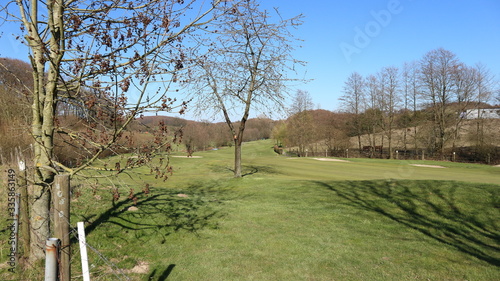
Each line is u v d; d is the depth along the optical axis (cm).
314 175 1933
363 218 899
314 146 5156
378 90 4303
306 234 773
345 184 1314
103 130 494
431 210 938
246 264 599
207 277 545
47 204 528
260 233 779
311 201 1095
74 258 557
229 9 523
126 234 707
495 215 862
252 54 1472
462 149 4009
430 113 4278
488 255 633
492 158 3475
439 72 4050
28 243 512
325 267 586
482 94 3916
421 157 4112
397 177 1870
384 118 4497
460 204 955
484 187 1062
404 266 583
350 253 652
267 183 1456
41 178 510
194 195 1195
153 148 512
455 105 4106
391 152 4397
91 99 463
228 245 698
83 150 550
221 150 4816
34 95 511
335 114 5166
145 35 460
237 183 1505
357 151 5006
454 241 720
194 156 3044
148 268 573
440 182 1176
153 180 1579
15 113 953
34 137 479
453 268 570
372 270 569
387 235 766
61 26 474
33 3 500
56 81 478
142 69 460
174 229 779
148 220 804
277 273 562
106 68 456
